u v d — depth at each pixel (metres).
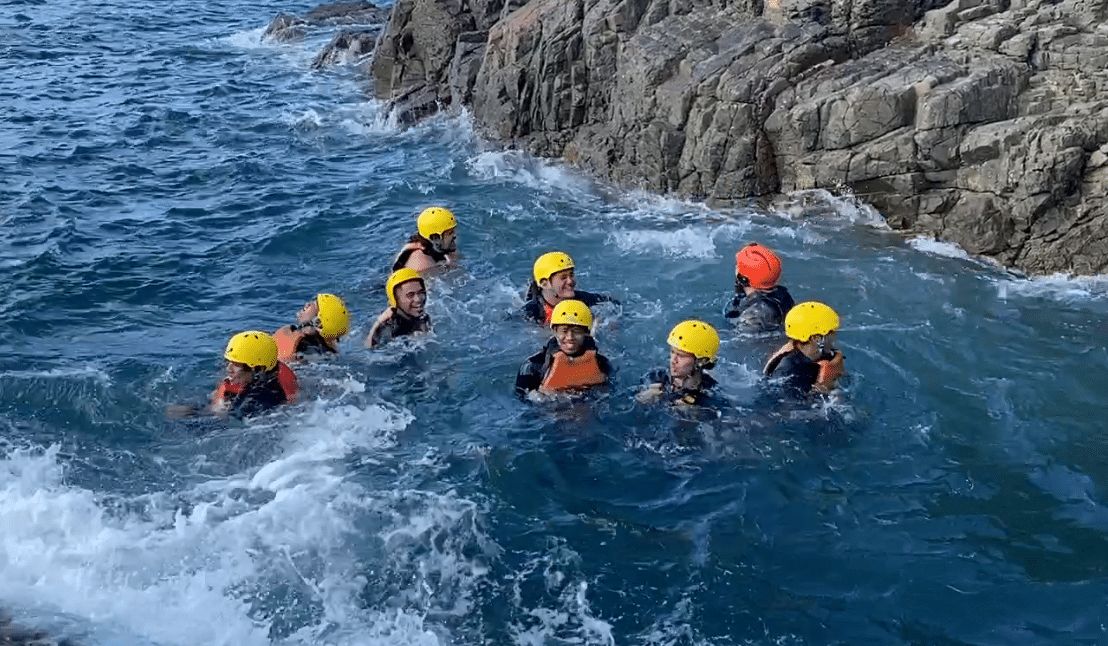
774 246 15.70
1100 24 15.96
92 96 24.95
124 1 38.12
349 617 8.59
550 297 13.02
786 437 10.77
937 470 10.41
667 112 17.62
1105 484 10.19
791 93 16.86
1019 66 15.78
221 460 10.44
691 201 17.50
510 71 20.41
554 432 10.89
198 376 12.12
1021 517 9.75
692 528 9.63
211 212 17.53
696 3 18.95
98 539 9.34
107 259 15.38
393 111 22.61
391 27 25.44
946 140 15.55
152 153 20.67
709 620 8.62
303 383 11.67
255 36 32.91
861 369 12.18
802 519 9.74
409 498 9.94
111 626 8.42
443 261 14.95
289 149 21.09
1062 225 14.78
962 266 15.04
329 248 16.16
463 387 11.76
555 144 20.00
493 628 8.53
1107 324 13.30
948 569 9.13
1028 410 11.41
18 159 19.94
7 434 10.80
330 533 9.48
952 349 12.68
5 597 8.67
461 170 19.48
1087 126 14.80
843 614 8.67
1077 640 8.35
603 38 19.11
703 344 10.80
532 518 9.75
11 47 29.84
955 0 17.08
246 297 14.42
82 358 12.45
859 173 16.23
